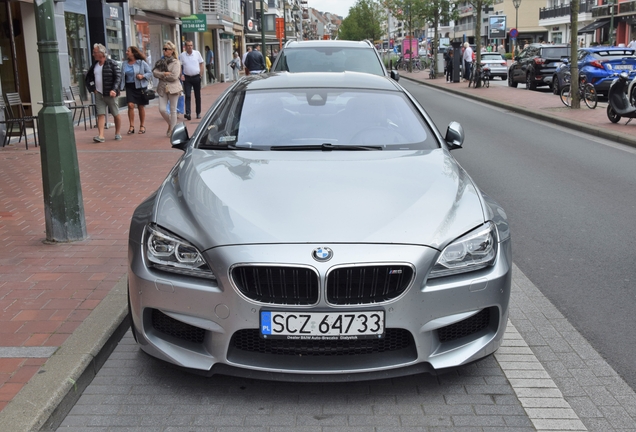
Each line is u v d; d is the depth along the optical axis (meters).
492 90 26.20
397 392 3.44
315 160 4.05
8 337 3.91
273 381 3.55
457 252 3.27
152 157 10.70
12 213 7.04
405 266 3.14
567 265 5.48
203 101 22.77
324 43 11.49
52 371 3.41
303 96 4.95
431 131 4.67
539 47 25.38
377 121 4.68
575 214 7.09
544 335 4.13
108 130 14.53
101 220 6.70
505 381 3.54
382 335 3.15
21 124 12.23
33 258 5.43
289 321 3.12
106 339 3.85
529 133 13.75
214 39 43.28
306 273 3.11
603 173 9.34
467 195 3.68
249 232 3.21
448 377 3.59
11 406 3.10
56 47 5.62
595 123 14.16
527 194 8.07
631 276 5.19
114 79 12.39
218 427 3.12
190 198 3.56
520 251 5.87
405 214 3.36
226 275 3.14
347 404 3.32
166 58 13.10
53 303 4.45
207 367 3.24
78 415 3.23
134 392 3.45
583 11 63.97
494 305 3.35
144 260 3.39
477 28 28.12
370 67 10.88
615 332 4.18
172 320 3.37
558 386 3.49
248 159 4.09
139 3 23.94
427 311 3.19
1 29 13.75
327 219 3.29
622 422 3.14
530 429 3.09
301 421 3.17
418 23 56.97
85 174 9.21
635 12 54.06
